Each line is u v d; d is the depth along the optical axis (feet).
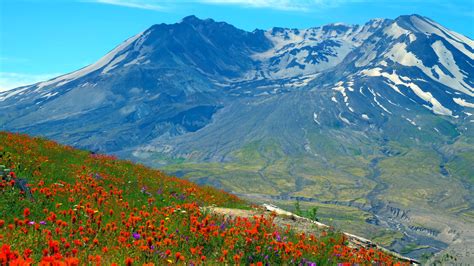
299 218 73.77
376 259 49.98
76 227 42.32
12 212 46.26
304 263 40.81
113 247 37.19
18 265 21.31
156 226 48.47
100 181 73.46
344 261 46.01
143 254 35.65
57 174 71.46
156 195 75.56
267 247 41.52
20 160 70.85
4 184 51.72
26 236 35.65
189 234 44.42
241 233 44.06
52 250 30.35
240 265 37.91
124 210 56.49
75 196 57.98
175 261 36.17
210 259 39.63
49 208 51.29
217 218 56.59
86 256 32.78
